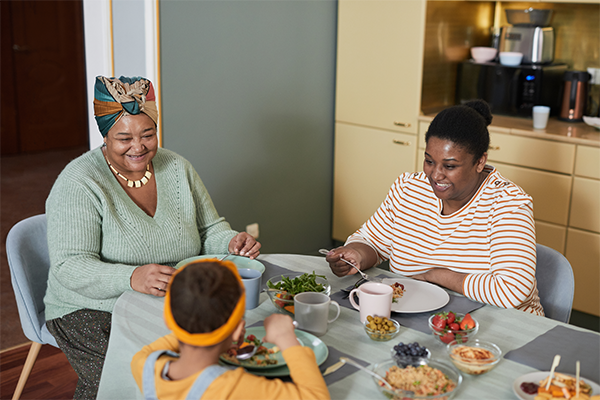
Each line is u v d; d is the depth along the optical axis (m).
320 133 3.49
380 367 1.13
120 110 1.63
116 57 2.68
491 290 1.46
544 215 2.87
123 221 1.71
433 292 1.52
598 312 2.77
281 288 1.44
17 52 5.45
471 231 1.63
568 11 3.16
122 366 1.29
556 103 3.21
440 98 3.28
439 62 3.21
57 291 1.73
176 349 1.15
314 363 1.06
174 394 0.99
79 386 1.68
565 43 3.21
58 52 5.67
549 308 1.68
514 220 1.55
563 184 2.77
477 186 1.63
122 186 1.78
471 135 1.51
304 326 1.29
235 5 2.90
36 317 1.82
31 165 5.38
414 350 1.15
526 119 3.12
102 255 1.71
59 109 5.82
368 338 1.29
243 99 3.06
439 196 1.60
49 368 2.48
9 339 2.70
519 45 3.15
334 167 3.60
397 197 1.78
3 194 4.63
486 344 1.22
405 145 3.22
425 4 2.99
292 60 3.22
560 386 1.05
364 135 3.40
